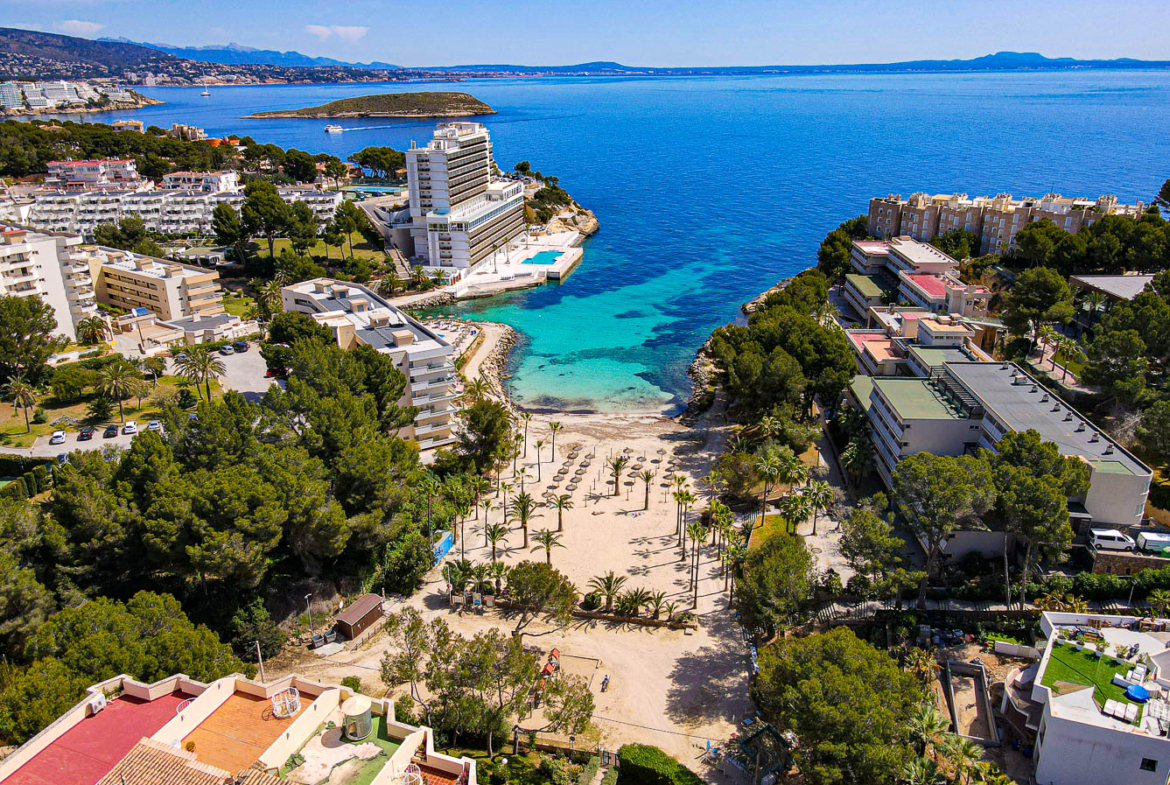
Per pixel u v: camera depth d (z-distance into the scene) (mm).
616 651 94000
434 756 55656
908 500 94500
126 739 55844
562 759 76500
